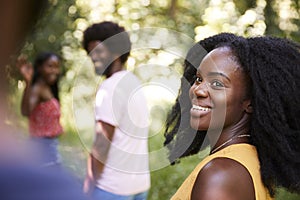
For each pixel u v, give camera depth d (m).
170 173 5.00
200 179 1.62
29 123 3.98
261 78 1.69
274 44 1.74
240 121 1.73
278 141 1.68
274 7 6.89
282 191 2.36
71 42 7.19
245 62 1.71
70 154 3.28
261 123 1.69
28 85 4.12
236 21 7.26
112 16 7.77
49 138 3.88
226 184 1.58
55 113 4.04
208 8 7.49
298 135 1.71
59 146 3.76
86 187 2.75
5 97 0.72
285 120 1.69
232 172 1.60
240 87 1.70
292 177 1.70
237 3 7.26
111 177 2.82
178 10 7.74
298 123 1.71
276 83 1.69
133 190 2.94
